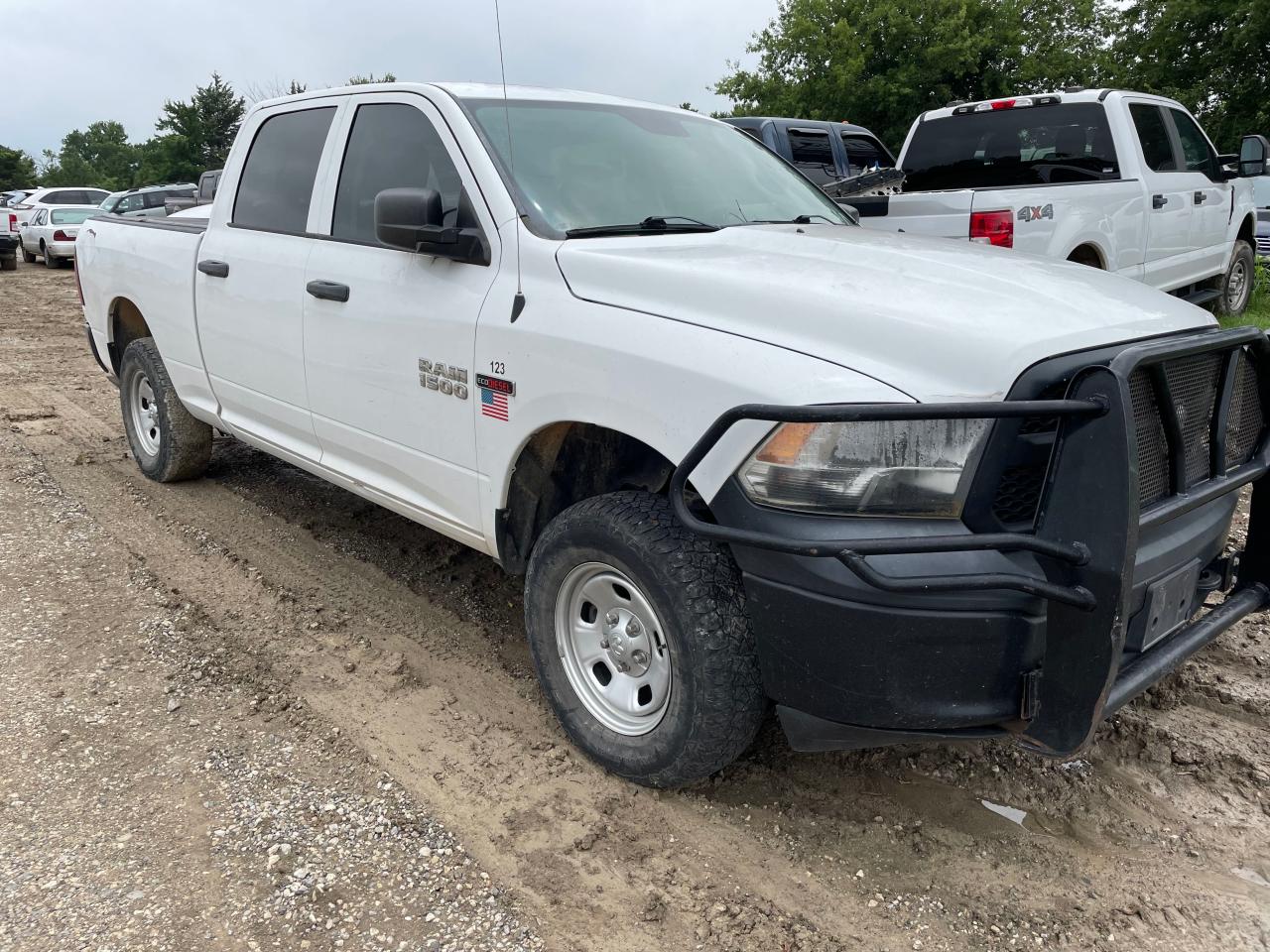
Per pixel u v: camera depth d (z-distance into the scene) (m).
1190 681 3.47
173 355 5.07
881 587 2.15
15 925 2.32
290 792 2.85
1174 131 8.23
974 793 2.90
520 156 3.32
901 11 23.30
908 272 2.77
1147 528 2.40
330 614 4.05
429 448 3.38
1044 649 2.27
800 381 2.29
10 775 2.89
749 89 25.25
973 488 2.24
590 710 2.96
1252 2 22.81
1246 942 2.34
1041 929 2.37
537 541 2.99
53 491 5.56
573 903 2.44
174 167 65.44
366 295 3.55
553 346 2.82
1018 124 7.81
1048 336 2.34
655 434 2.55
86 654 3.65
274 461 6.19
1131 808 2.83
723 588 2.54
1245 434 2.92
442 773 2.96
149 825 2.69
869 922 2.39
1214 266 9.07
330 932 2.33
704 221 3.50
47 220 22.73
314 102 4.14
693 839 2.69
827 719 2.41
